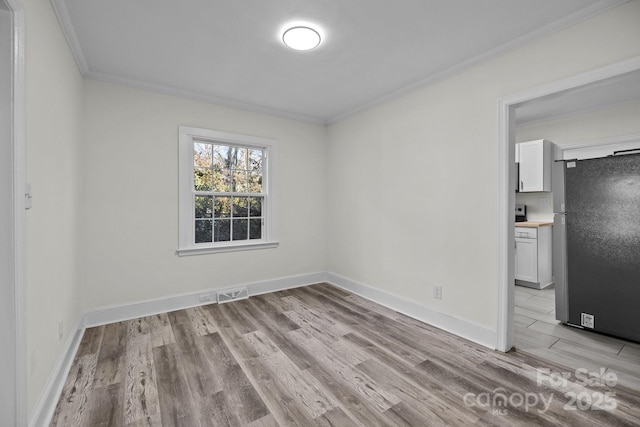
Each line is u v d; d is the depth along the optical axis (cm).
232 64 256
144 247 296
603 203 255
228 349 228
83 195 265
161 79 285
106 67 260
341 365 206
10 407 121
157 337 247
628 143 352
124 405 164
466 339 246
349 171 385
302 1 178
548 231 426
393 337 250
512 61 219
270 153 377
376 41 219
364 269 361
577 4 176
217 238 348
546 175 417
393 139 321
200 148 336
